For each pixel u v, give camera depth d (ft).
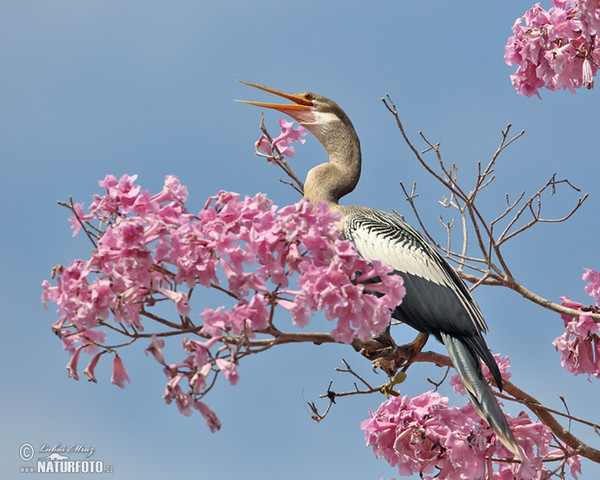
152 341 21.58
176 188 25.31
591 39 41.57
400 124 38.01
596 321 38.17
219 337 21.97
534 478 36.58
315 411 33.60
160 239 23.18
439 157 38.81
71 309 23.02
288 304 22.44
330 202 43.19
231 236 22.59
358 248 39.63
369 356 34.30
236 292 22.53
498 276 40.19
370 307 22.35
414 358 36.35
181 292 22.61
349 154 44.50
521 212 39.65
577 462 38.60
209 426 21.44
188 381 21.61
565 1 41.01
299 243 23.49
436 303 36.60
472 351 35.58
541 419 38.17
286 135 40.06
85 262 23.34
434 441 33.06
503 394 37.58
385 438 33.45
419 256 38.24
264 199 24.44
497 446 33.58
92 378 24.17
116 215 25.27
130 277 22.85
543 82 42.83
